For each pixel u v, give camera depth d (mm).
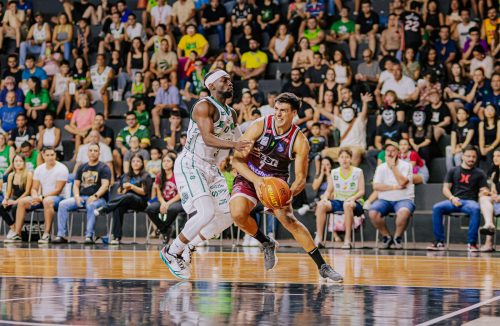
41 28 16406
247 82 14469
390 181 10812
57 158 14008
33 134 13992
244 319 3746
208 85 5980
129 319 3717
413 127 12461
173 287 5262
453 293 4953
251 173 5648
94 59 15969
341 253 9469
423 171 12008
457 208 10492
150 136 13820
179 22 15969
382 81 13523
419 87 13227
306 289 5184
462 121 12172
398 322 3658
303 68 14195
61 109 15234
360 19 14805
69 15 16703
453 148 12094
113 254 8883
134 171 11453
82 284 5410
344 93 12883
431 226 11750
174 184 11297
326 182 11820
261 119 5789
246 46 14891
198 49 15172
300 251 9852
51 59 15852
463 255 9266
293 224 5762
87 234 11383
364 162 12547
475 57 13453
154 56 15078
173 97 14250
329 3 15461
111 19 16188
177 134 13273
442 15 14578
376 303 4406
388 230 10961
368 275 6348
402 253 9578
